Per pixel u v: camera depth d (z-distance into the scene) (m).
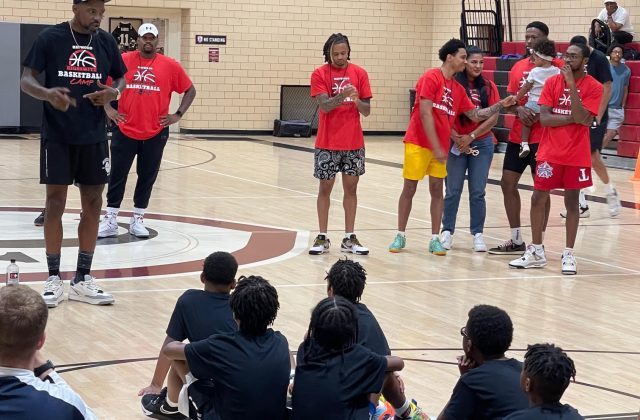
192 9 21.81
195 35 21.94
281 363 4.02
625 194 14.06
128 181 14.13
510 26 21.50
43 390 2.96
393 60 23.73
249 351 3.99
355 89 8.80
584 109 8.41
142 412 4.95
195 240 9.67
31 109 19.91
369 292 7.79
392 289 7.92
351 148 9.14
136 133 9.50
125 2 21.28
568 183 8.66
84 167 7.10
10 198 11.83
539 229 8.95
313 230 10.43
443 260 9.19
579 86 8.54
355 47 23.34
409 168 9.28
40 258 8.58
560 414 3.35
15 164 15.19
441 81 9.02
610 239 10.51
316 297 7.49
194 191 13.07
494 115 9.20
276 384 3.99
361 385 3.87
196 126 22.25
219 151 18.58
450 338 6.53
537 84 9.27
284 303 7.27
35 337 2.94
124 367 5.71
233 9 22.12
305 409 3.86
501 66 20.17
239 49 22.30
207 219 10.90
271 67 22.62
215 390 4.07
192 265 8.53
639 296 7.98
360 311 4.48
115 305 7.16
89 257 7.28
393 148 20.52
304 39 22.80
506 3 21.80
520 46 20.62
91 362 5.79
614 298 7.88
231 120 22.50
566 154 8.57
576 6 20.12
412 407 4.40
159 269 8.36
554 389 3.36
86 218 7.21
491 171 16.58
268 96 22.70
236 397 3.95
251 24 22.31
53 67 6.89
